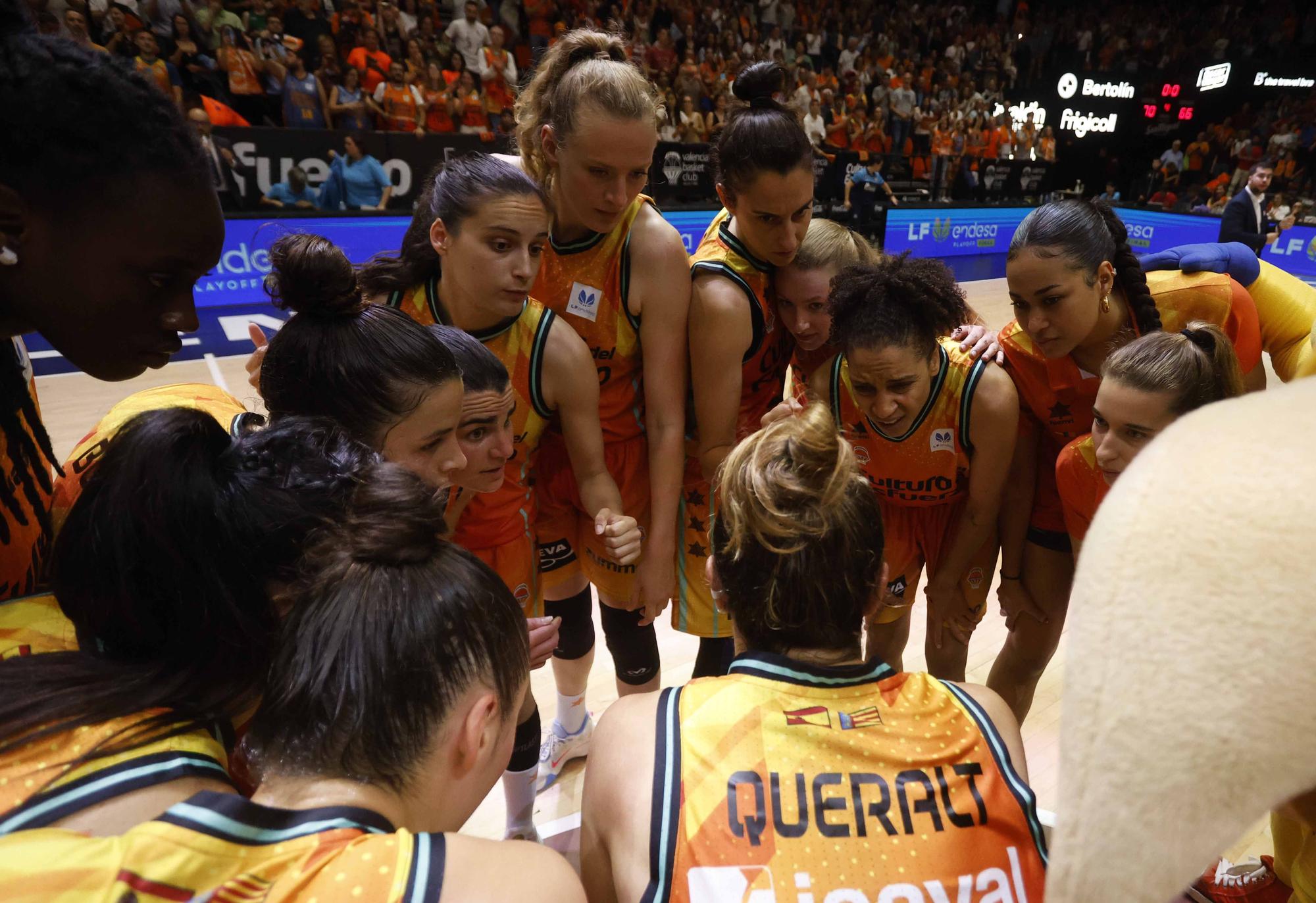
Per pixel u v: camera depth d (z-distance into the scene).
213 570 0.65
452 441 1.15
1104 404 1.23
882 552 0.89
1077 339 1.43
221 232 0.70
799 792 0.76
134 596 0.64
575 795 1.86
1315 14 12.81
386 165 6.66
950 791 0.78
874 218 9.62
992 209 9.90
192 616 0.65
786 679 0.84
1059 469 1.51
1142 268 1.75
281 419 0.81
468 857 0.56
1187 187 12.17
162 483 0.64
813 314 1.64
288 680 0.63
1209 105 13.44
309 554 0.66
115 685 0.61
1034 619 1.80
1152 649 0.19
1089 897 0.20
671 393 1.64
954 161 10.89
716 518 0.92
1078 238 1.36
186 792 0.57
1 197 0.60
